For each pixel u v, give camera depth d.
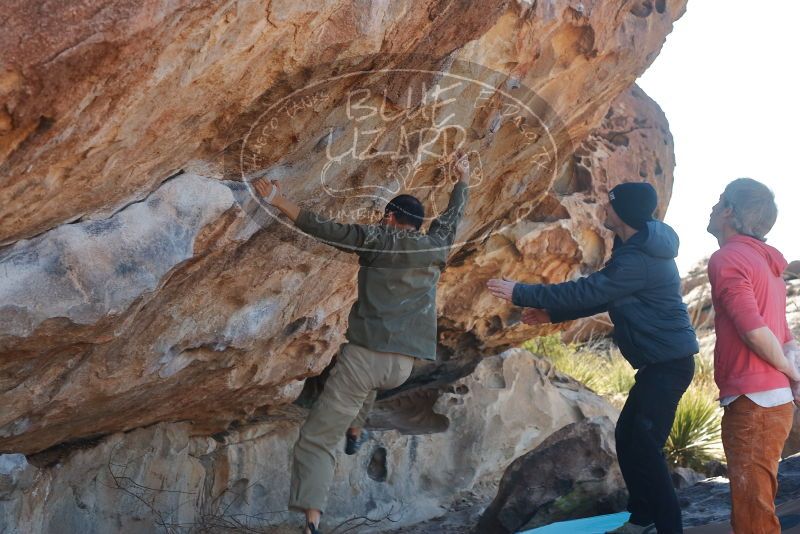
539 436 7.37
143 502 5.04
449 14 3.35
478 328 7.55
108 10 2.18
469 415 7.15
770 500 3.56
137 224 3.02
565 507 5.47
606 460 5.59
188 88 2.64
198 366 4.46
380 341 3.71
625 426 4.40
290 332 4.93
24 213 2.65
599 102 5.70
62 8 2.13
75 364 3.61
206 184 3.21
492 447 7.14
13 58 2.10
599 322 13.38
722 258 3.62
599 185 7.36
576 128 5.71
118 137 2.59
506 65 4.22
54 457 4.58
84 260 2.89
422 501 6.67
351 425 4.02
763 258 3.66
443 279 6.87
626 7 4.91
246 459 5.79
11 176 2.44
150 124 2.66
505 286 4.25
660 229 4.26
